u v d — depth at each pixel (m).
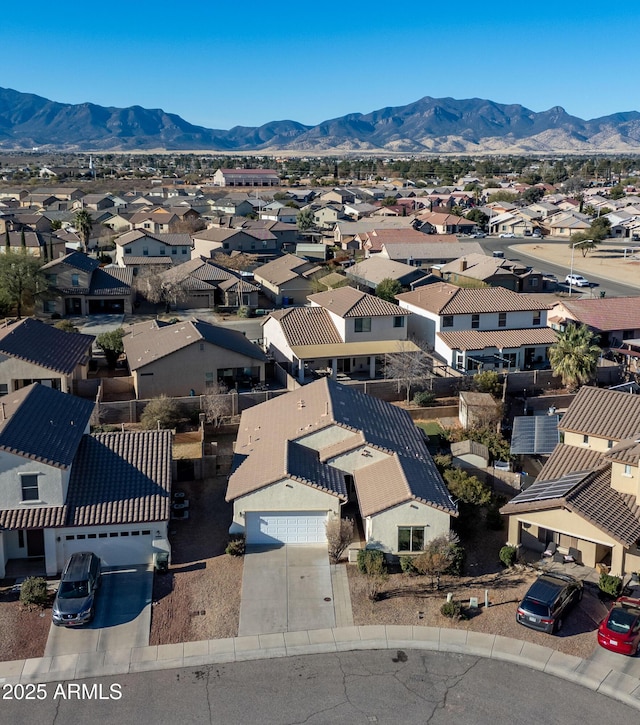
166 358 54.22
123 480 34.28
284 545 34.72
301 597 30.39
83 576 29.50
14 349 51.50
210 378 55.84
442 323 64.50
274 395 50.84
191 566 32.72
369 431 39.28
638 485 33.41
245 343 61.00
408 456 38.25
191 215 151.00
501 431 48.88
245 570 32.38
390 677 25.67
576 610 29.56
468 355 62.03
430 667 26.20
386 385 54.44
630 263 124.25
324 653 26.98
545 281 105.06
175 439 46.16
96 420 47.53
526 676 25.72
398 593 30.88
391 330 63.00
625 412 40.06
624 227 156.62
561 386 57.66
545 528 33.44
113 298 83.62
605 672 25.89
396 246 112.12
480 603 30.17
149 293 85.06
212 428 47.44
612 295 96.94
